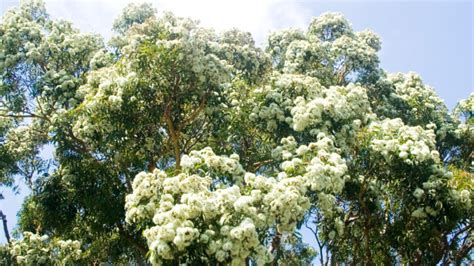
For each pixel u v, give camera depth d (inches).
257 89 550.9
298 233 383.2
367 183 503.5
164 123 530.0
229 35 667.4
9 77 572.7
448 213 472.1
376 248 514.9
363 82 712.4
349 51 713.6
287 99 521.3
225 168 408.8
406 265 540.7
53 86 562.6
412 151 470.0
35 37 602.2
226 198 354.6
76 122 526.6
